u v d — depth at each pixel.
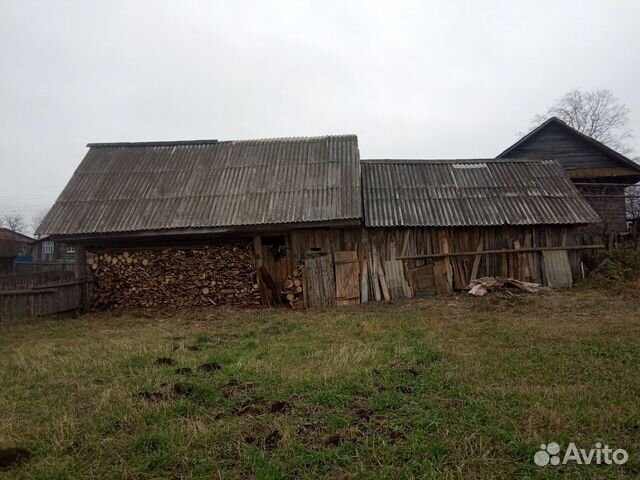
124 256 12.13
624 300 9.95
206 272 11.92
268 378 4.95
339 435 3.52
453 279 12.02
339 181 12.09
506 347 6.12
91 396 4.57
